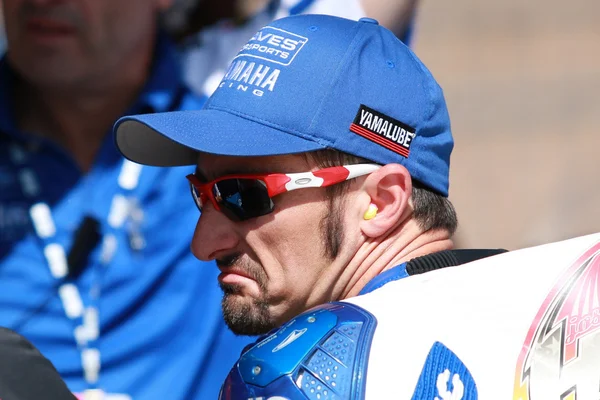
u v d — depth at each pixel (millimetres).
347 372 4062
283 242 5250
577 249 4570
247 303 5414
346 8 9906
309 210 5219
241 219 5285
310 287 5297
